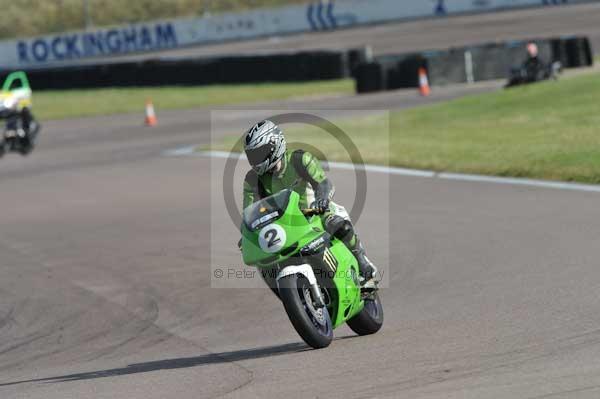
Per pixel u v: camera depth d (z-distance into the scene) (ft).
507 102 270.46
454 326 83.10
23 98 341.00
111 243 150.51
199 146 272.31
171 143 289.53
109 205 189.98
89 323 104.63
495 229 129.80
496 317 84.89
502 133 220.64
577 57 382.63
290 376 70.90
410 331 83.25
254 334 90.63
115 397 70.79
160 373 77.97
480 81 385.09
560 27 513.86
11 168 268.41
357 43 558.56
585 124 215.92
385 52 501.15
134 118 375.25
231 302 106.22
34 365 88.94
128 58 643.04
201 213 169.68
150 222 165.27
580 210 136.56
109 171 241.55
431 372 67.72
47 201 204.64
